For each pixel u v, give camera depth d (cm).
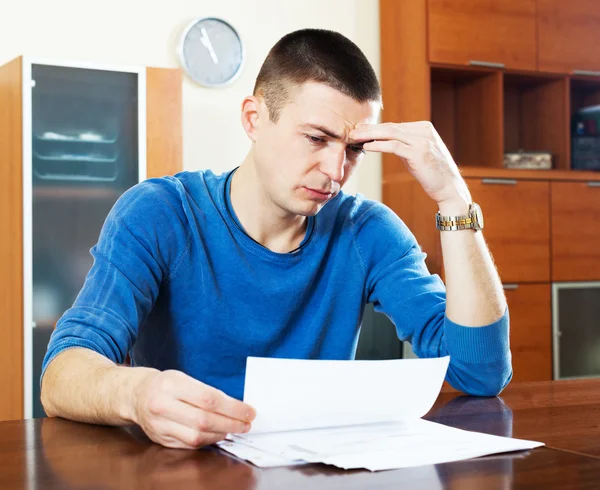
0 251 329
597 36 411
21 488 76
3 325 326
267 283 141
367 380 98
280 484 76
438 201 135
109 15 352
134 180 328
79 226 319
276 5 384
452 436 96
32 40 339
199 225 140
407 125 133
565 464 84
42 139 311
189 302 139
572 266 399
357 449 89
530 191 389
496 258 381
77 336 115
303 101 125
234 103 375
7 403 321
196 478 79
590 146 422
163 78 330
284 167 128
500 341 131
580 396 131
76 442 95
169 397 89
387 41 397
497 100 389
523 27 393
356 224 154
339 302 151
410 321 147
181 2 365
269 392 94
